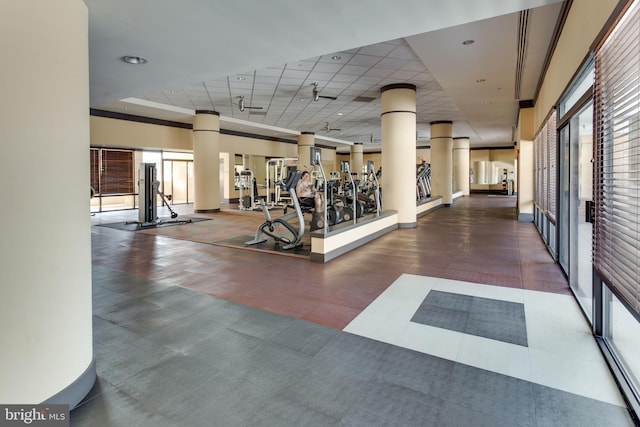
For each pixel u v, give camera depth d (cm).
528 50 539
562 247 490
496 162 2405
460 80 704
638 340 268
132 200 1381
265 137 1752
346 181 1033
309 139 1664
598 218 258
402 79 784
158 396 205
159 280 441
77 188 202
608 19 215
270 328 299
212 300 367
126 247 651
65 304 192
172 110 1124
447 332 289
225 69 447
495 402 198
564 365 236
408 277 446
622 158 223
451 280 431
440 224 920
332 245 549
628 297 201
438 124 1336
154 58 405
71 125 198
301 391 210
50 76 184
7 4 165
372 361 244
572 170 394
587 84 334
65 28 194
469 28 464
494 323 305
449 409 192
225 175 1600
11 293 167
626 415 186
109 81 492
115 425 181
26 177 173
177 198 1694
